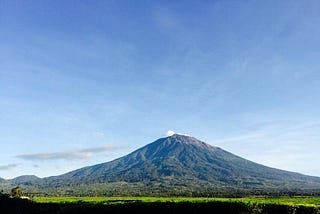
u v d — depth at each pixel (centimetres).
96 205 5238
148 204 4934
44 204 5822
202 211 4647
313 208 4309
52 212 5728
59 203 5731
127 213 5019
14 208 6097
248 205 4484
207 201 4678
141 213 4947
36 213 5859
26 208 5994
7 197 6272
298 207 4372
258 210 4462
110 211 5122
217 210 4581
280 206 4412
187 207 4722
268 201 4772
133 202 5062
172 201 4878
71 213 5391
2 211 6125
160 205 4869
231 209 4522
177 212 4762
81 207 5338
